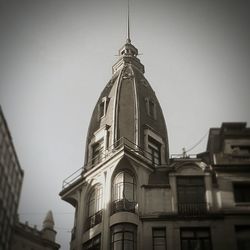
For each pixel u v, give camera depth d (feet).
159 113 196.24
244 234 145.69
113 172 165.27
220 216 148.25
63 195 178.81
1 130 133.28
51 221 163.22
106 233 154.10
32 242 152.46
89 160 181.68
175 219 150.10
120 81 198.18
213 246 144.25
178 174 157.69
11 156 139.03
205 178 155.53
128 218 152.46
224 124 163.32
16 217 145.48
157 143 185.06
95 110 197.26
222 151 159.53
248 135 161.17
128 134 179.22
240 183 153.79
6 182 134.82
